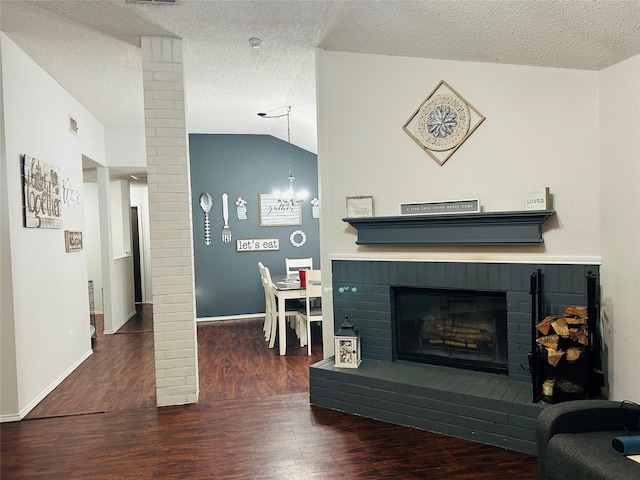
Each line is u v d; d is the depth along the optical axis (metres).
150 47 3.36
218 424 3.07
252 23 3.22
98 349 5.25
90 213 7.41
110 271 6.12
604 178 2.64
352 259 3.61
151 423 3.12
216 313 6.89
